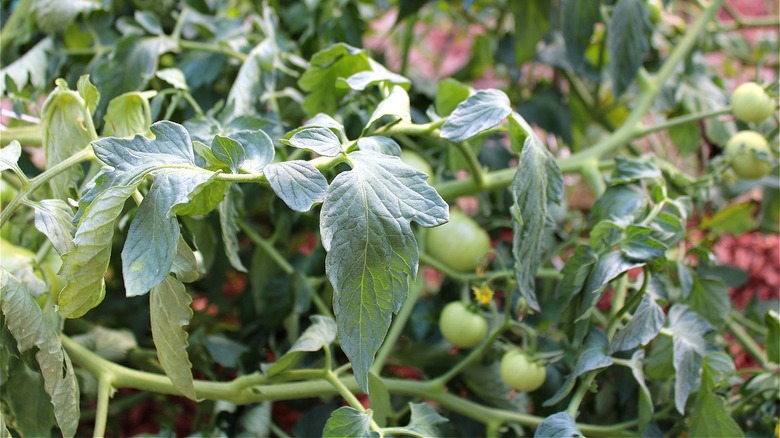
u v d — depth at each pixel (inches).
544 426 38.8
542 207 39.5
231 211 40.1
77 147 39.1
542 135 67.6
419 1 53.7
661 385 44.8
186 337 36.7
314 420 45.8
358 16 53.7
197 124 42.1
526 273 39.6
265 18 49.1
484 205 53.9
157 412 55.1
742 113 47.6
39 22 48.9
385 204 34.6
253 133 36.5
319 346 40.0
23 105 46.7
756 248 65.2
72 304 34.8
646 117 69.1
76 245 33.8
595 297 39.8
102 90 46.8
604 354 40.5
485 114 38.5
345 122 48.6
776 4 76.4
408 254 34.6
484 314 45.3
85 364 41.4
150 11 51.2
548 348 47.1
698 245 49.3
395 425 44.7
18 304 36.4
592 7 50.4
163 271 33.6
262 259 50.1
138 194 36.3
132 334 48.3
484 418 44.2
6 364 38.8
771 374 43.0
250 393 41.6
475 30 84.0
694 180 48.4
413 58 84.5
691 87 55.6
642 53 49.8
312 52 54.6
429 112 41.1
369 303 34.5
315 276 49.8
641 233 39.9
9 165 36.1
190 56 50.6
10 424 40.3
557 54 56.6
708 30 59.2
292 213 50.4
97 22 50.8
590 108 58.2
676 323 41.8
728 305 44.7
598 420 46.1
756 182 53.2
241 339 50.9
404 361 48.7
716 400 40.6
